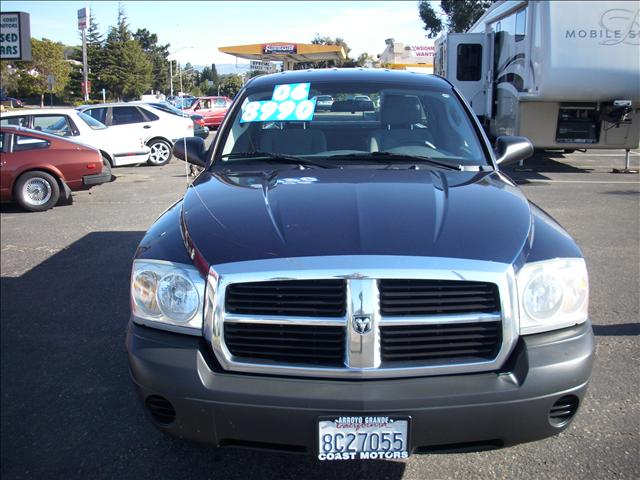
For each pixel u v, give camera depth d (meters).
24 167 9.78
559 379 2.39
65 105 71.19
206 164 3.95
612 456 3.00
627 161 12.73
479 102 15.54
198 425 2.43
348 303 2.34
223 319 2.42
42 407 3.62
